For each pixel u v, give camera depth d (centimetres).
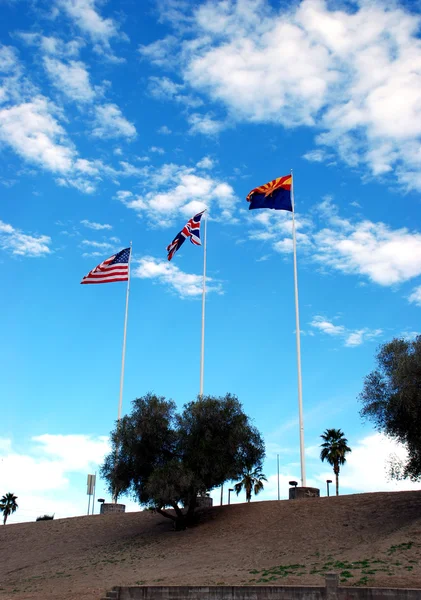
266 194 5091
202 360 5231
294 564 2805
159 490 3872
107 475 4269
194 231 5503
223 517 4166
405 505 3581
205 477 4050
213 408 4184
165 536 3994
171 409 4281
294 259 4947
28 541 4559
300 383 4609
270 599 2186
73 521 4934
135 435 4188
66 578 3347
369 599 2020
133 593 2495
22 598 2962
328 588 2089
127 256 5734
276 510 4062
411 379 3231
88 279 5531
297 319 4759
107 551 3875
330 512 3756
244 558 3134
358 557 2706
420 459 3281
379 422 3416
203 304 5431
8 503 8481
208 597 2311
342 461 6681
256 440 4225
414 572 2356
